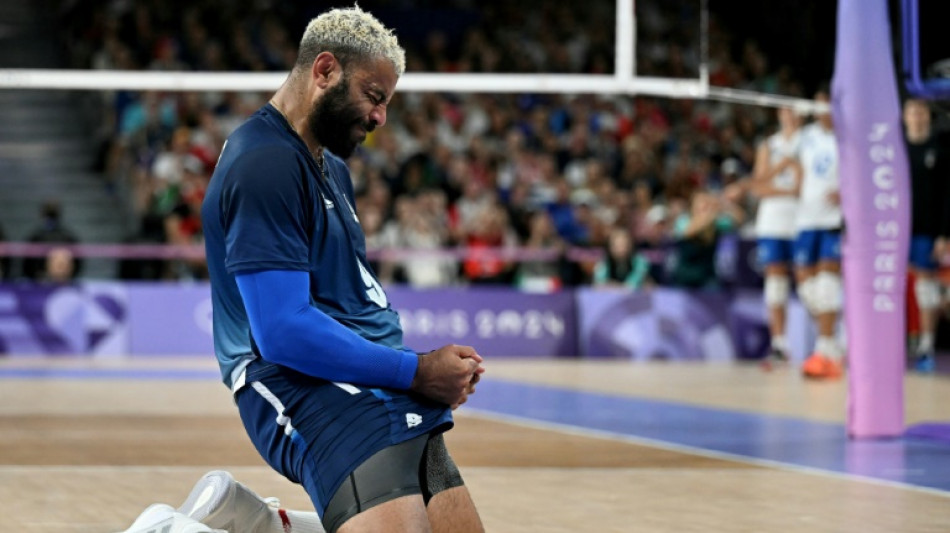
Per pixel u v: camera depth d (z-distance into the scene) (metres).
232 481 11.28
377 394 10.23
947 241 45.41
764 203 39.78
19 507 15.05
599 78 32.25
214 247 10.48
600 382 34.91
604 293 47.31
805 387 33.44
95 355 45.59
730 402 29.08
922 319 40.84
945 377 38.47
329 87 10.30
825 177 36.06
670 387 33.28
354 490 9.94
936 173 39.94
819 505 15.52
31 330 45.38
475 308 46.84
